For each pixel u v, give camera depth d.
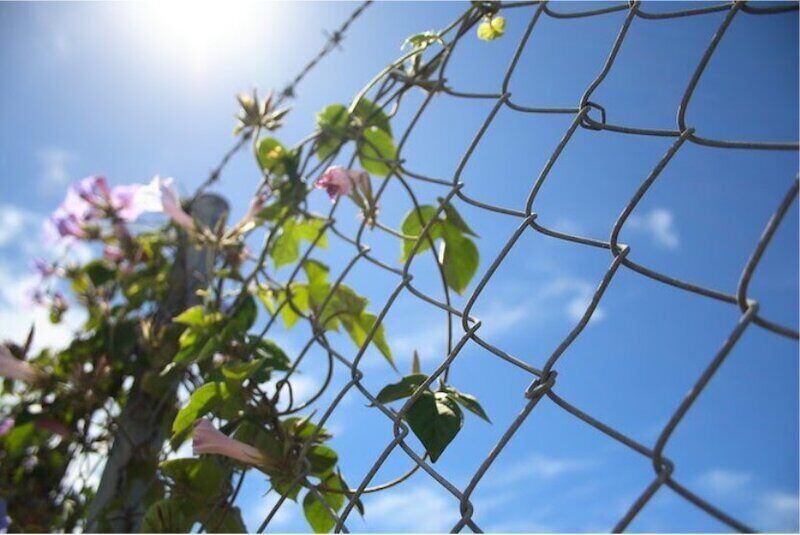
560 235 0.35
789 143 0.28
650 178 0.32
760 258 0.25
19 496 0.90
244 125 0.71
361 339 0.63
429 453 0.43
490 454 0.33
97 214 1.00
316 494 0.47
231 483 0.59
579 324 0.32
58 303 1.01
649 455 0.26
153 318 0.86
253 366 0.57
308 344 0.56
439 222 0.59
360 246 0.57
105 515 0.70
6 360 0.83
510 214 0.40
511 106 0.44
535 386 0.32
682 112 0.32
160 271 0.93
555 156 0.37
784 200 0.25
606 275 0.32
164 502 0.58
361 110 0.65
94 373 0.85
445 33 0.56
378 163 0.64
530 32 0.45
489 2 0.54
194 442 0.52
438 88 0.54
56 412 0.85
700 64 0.32
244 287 0.68
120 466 0.73
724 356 0.25
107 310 0.93
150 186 0.77
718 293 0.27
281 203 0.69
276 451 0.55
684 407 0.26
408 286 0.46
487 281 0.38
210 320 0.67
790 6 0.31
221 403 0.57
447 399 0.45
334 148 0.67
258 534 0.47
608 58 0.37
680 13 0.35
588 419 0.30
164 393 0.74
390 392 0.47
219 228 0.73
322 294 0.67
